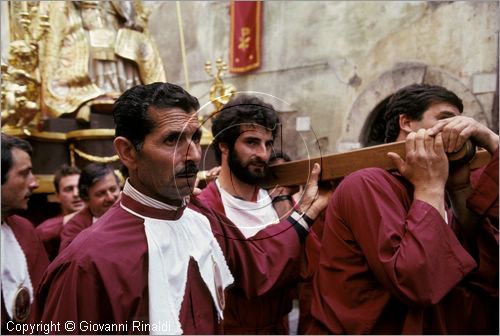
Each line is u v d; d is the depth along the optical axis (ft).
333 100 20.17
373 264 3.57
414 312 3.61
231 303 4.75
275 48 21.29
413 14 18.16
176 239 3.50
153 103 3.24
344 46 19.99
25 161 5.52
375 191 3.74
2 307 5.46
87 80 14.11
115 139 3.38
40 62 13.78
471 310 4.18
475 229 4.17
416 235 3.41
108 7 15.47
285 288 4.89
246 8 21.48
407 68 18.25
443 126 3.67
